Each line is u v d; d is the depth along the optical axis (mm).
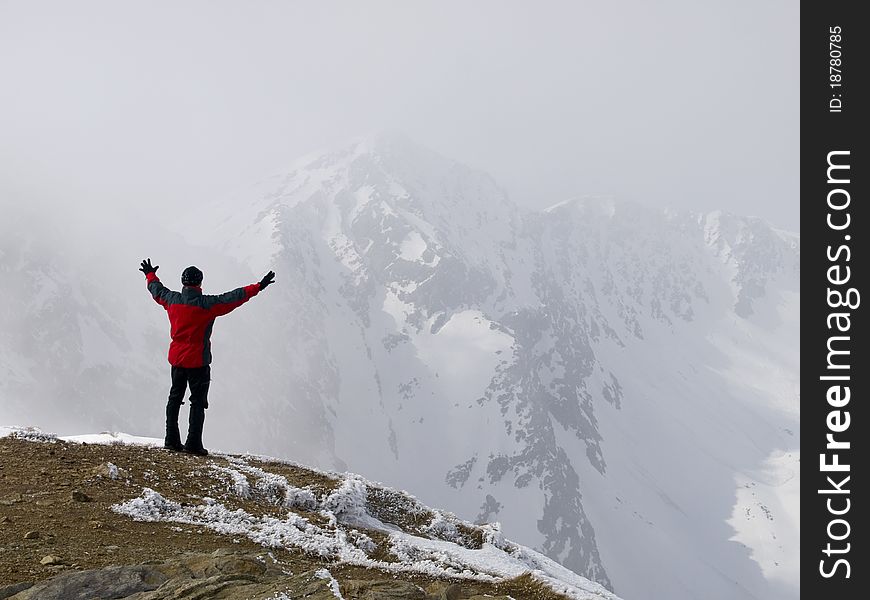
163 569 7039
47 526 8055
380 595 7141
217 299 12625
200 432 13297
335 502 12297
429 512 14227
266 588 6504
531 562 13578
